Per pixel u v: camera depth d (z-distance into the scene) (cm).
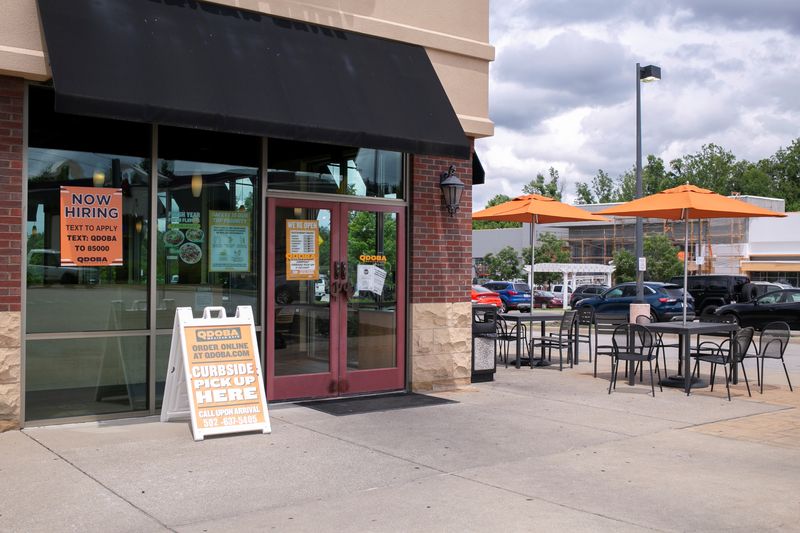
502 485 630
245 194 938
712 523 543
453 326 1109
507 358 1450
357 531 518
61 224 819
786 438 818
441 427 847
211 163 914
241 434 800
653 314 2562
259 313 945
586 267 4891
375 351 1044
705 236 5991
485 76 1123
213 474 652
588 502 588
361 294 1029
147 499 582
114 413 852
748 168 11169
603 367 1427
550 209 1454
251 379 823
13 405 785
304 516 548
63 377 822
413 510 563
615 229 6494
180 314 811
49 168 812
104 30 773
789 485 641
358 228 1027
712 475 669
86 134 834
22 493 592
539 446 766
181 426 828
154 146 867
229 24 879
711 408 997
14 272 775
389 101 959
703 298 2916
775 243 5703
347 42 981
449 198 1084
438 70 1073
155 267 870
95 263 838
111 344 851
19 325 780
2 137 768
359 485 626
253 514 552
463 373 1127
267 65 873
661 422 897
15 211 775
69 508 559
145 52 784
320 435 800
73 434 782
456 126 1009
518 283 3944
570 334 1434
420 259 1073
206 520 538
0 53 743
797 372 1395
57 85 709
